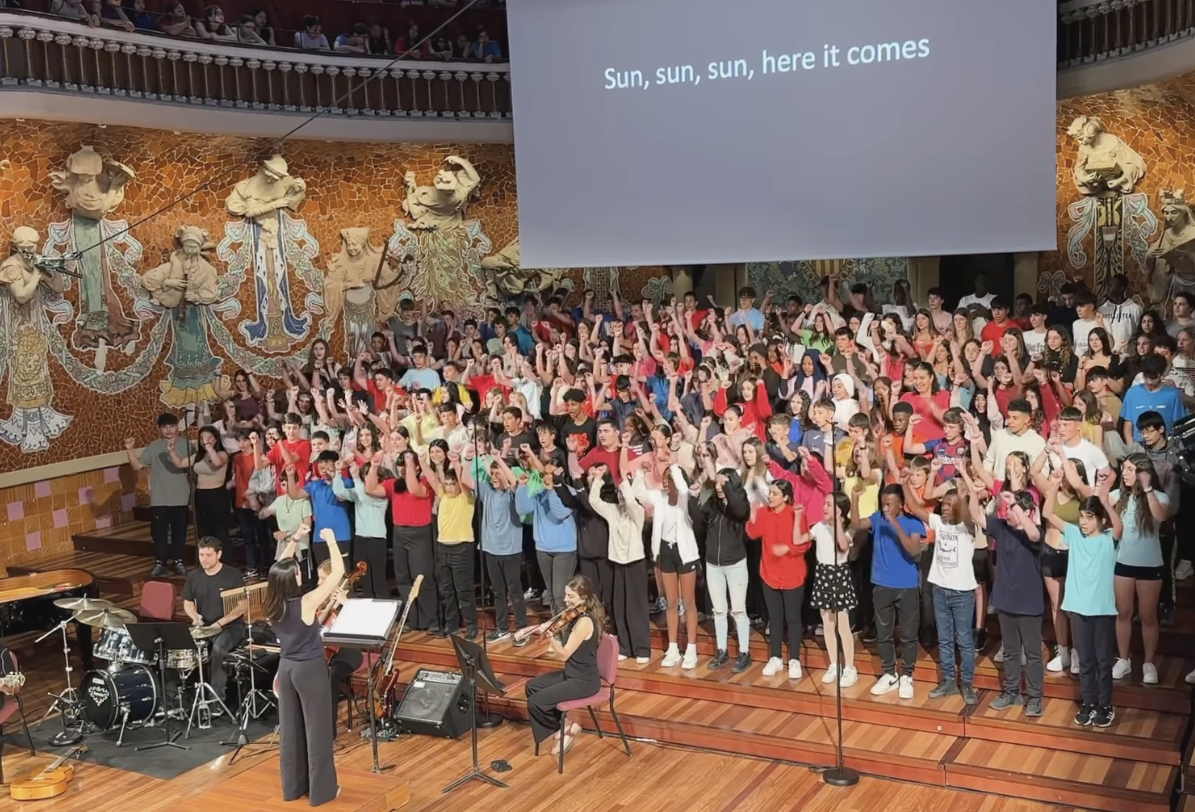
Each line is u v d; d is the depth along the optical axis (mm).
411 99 14711
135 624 9094
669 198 9812
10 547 12406
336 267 15297
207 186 14062
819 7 9023
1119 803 6926
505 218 16438
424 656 9852
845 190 9148
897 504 7965
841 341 9984
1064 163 12852
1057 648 8164
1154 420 7906
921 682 8422
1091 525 7320
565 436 9984
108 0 12578
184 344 13922
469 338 13141
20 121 12125
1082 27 11570
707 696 8703
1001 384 9266
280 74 13844
